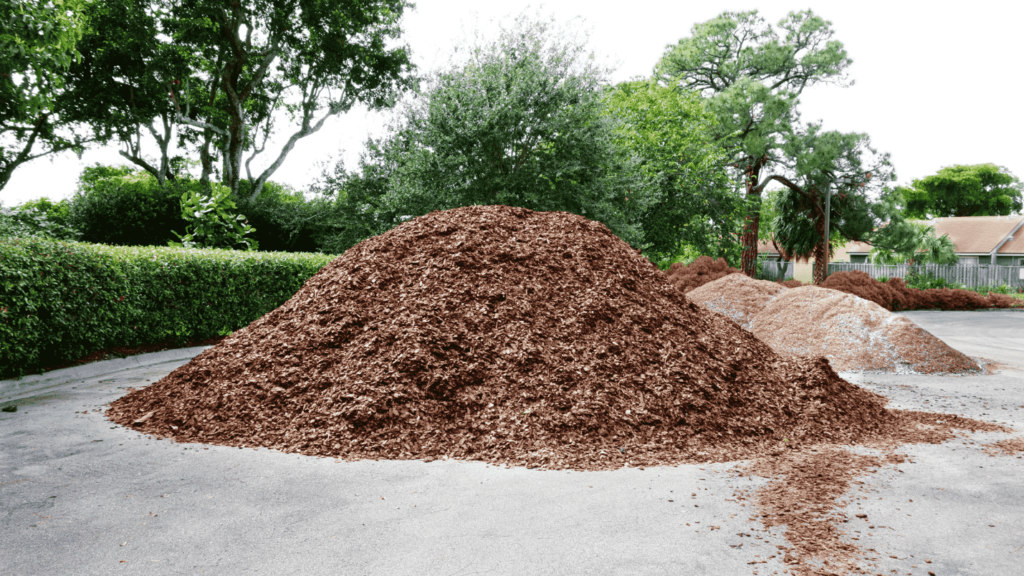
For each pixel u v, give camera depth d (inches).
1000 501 136.9
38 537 112.3
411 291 234.7
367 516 124.5
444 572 101.1
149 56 868.6
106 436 179.8
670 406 192.5
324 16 901.8
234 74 952.3
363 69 997.8
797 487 144.7
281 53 1011.3
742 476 152.7
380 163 791.7
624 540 114.0
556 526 120.2
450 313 220.5
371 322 223.6
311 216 806.5
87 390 247.4
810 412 205.5
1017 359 390.0
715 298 462.6
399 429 176.2
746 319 434.0
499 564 104.0
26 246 257.8
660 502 133.8
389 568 102.3
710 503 133.5
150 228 747.4
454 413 184.2
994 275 1274.6
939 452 177.8
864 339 357.7
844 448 180.9
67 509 125.6
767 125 1163.9
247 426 183.5
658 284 267.9
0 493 133.6
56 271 263.4
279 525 119.6
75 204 747.4
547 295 235.8
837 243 1615.4
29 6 312.7
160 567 102.0
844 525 122.3
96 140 1001.5
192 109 1074.1
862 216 1244.5
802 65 1309.1
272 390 197.6
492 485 143.5
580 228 285.4
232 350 227.3
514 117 625.3
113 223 734.5
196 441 176.2
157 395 212.2
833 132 1164.5
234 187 981.2
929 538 116.3
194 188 887.7
